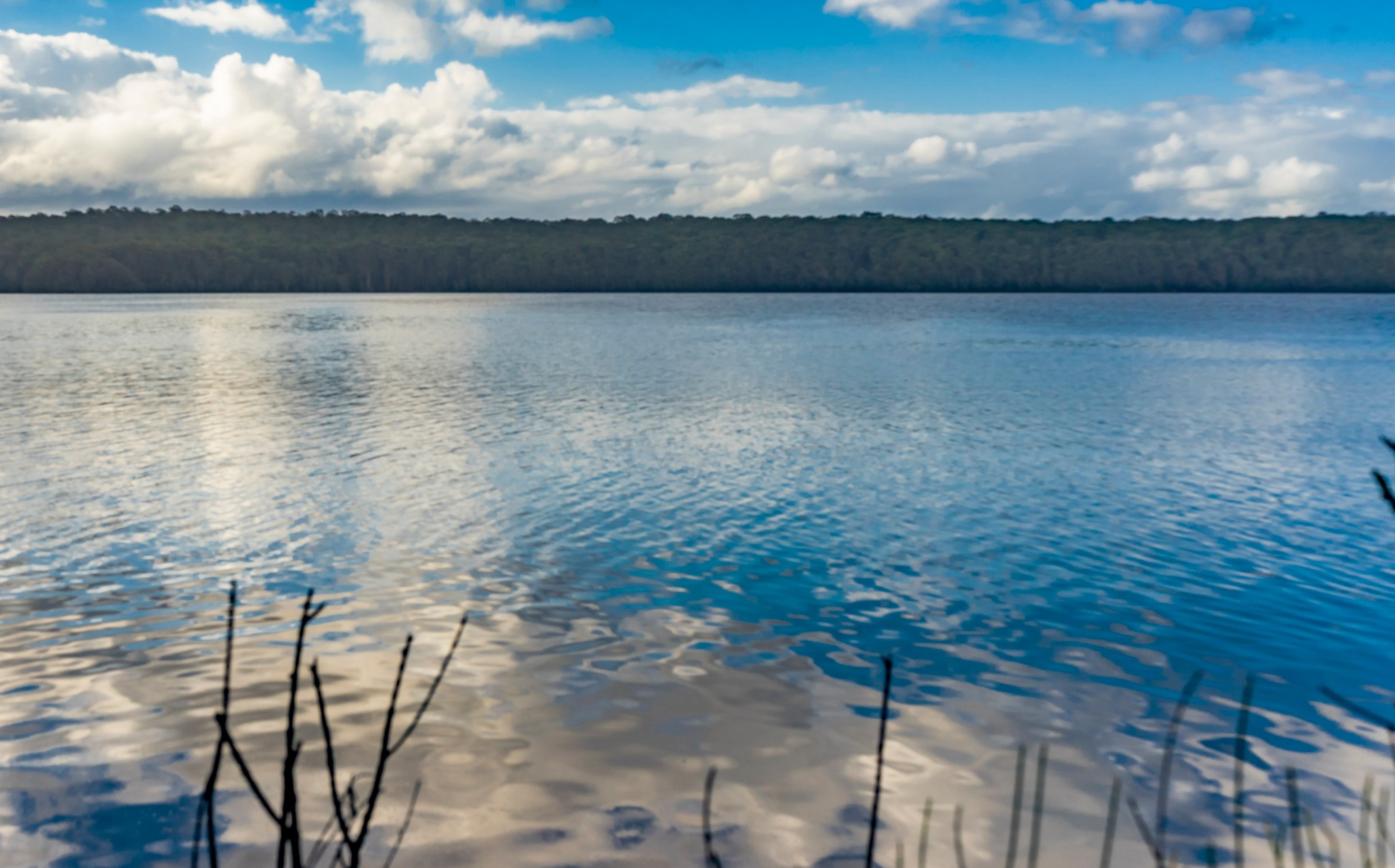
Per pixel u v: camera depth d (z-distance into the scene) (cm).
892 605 1002
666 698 757
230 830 558
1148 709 748
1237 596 1036
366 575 1096
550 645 875
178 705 734
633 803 595
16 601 991
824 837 559
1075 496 1545
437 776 627
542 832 561
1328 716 733
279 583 1062
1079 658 855
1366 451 1970
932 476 1706
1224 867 525
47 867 522
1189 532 1309
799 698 761
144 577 1079
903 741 686
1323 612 981
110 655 840
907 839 557
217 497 1502
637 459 1870
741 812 586
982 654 866
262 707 732
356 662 827
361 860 529
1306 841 553
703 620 952
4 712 720
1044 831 566
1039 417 2530
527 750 664
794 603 1007
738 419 2455
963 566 1150
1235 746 682
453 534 1280
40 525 1316
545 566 1135
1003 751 673
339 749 664
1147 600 1023
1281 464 1830
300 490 1560
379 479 1655
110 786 609
